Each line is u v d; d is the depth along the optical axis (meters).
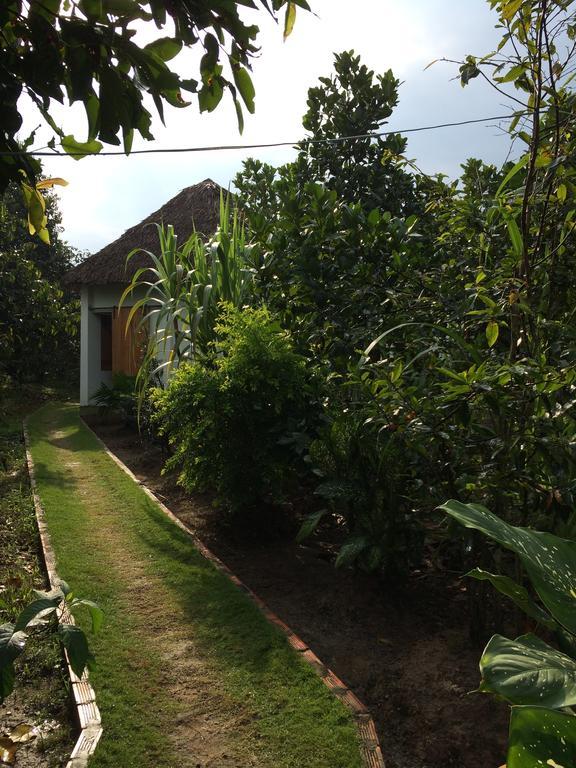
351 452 4.63
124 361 14.33
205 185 14.98
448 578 4.91
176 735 3.16
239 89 2.25
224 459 5.76
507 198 4.79
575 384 3.60
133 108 2.11
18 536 6.22
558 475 3.36
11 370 18.12
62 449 10.71
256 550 5.77
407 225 5.79
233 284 7.29
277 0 2.20
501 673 1.95
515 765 1.74
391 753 3.18
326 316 5.69
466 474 3.71
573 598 2.15
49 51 1.96
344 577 5.06
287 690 3.51
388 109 9.07
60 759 3.05
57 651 3.98
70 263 25.98
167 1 2.01
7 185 2.32
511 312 3.81
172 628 4.26
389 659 3.91
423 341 4.52
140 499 7.34
